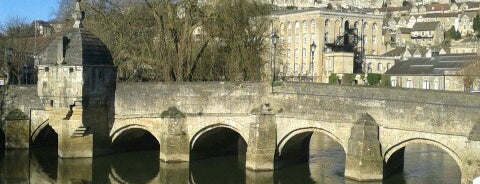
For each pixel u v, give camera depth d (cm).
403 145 4028
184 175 4697
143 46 6062
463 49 15038
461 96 3738
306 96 4425
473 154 3559
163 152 4828
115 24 6225
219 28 5925
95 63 4850
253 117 4544
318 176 4462
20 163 4869
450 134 3784
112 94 5022
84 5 6394
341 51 12362
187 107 4850
